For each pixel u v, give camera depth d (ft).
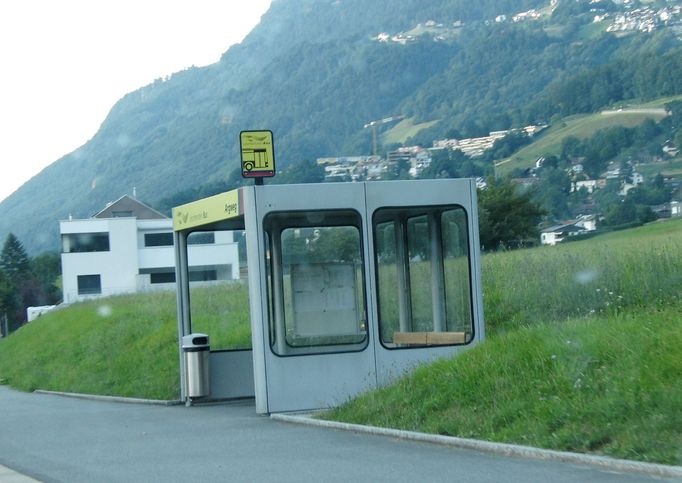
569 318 59.67
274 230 53.83
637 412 32.99
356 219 52.75
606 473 29.63
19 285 382.22
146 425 51.11
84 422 54.80
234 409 57.52
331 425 44.21
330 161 326.03
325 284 53.57
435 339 52.85
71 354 108.68
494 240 183.01
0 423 56.65
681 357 34.96
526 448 33.32
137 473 34.53
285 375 50.57
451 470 31.68
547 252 81.10
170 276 289.94
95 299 159.02
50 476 34.71
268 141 53.47
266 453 37.76
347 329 53.47
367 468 33.01
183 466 35.65
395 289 55.83
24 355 129.70
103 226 283.59
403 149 347.77
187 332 63.82
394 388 45.47
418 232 56.34
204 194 379.55
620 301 62.13
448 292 55.16
